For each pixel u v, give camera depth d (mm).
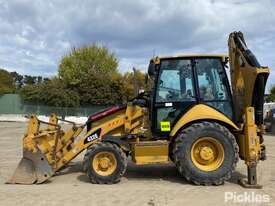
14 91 64812
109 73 59719
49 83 54469
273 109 24125
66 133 9555
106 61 63156
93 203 7320
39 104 53344
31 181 9094
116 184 9031
